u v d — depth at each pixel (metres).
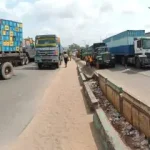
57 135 6.62
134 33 28.70
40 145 6.02
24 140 6.39
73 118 8.13
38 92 13.15
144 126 5.80
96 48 33.66
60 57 35.44
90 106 9.13
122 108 7.83
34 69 29.27
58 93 12.78
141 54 26.09
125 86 14.24
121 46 31.58
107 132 5.61
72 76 21.16
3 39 18.81
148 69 25.53
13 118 8.35
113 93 9.27
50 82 17.19
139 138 5.86
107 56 29.03
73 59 69.38
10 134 6.86
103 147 5.76
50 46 29.55
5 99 11.45
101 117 6.77
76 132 6.81
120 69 27.12
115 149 4.76
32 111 9.21
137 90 12.79
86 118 8.09
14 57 20.62
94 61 32.16
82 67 32.31
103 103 10.12
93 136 6.48
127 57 29.89
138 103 6.17
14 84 16.25
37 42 29.70
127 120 7.21
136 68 27.06
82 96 11.88
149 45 25.97
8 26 19.45
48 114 8.71
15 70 27.69
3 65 18.64
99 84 14.17
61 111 9.07
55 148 5.80
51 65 32.44
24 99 11.38
